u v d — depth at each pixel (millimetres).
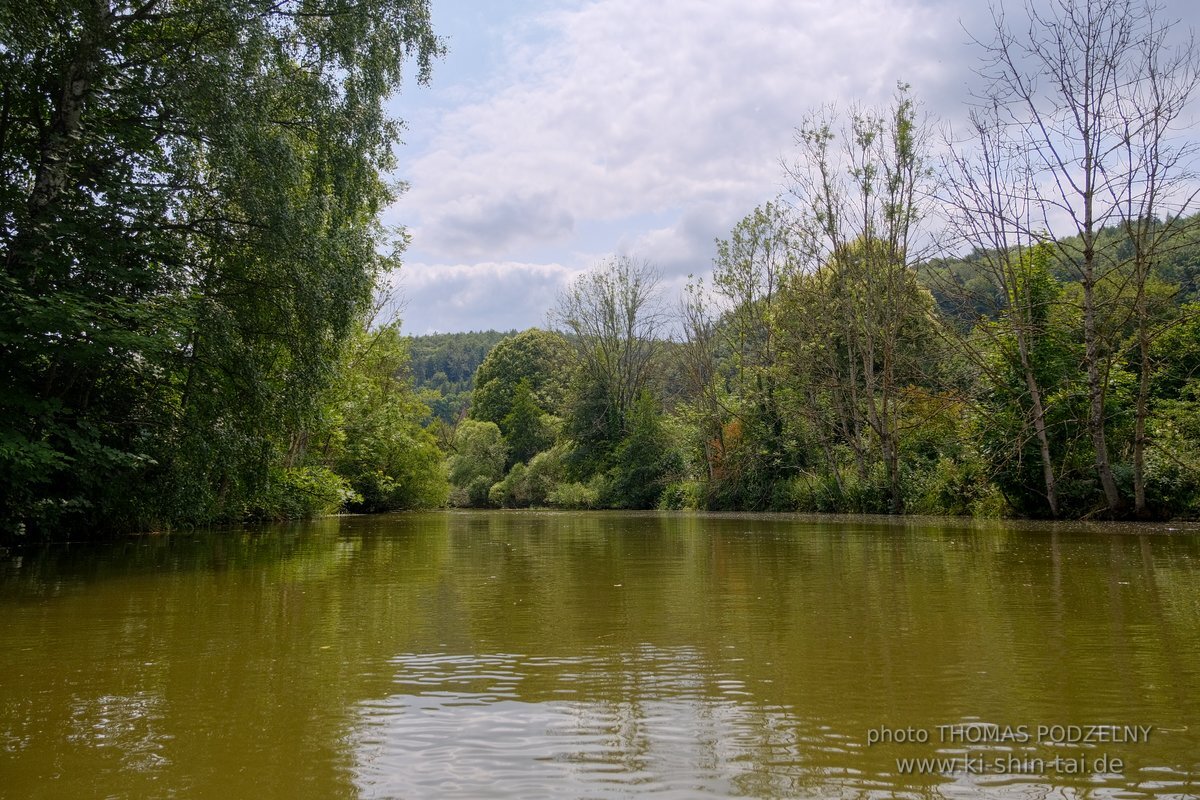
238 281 12695
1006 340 16828
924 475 21500
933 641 4227
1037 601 5484
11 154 11828
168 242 11750
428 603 5922
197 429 12633
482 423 52688
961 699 3127
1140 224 14289
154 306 11539
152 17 12055
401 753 2605
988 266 17047
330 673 3717
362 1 14062
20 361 10734
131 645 4395
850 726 2824
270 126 13234
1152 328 15211
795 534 13719
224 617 5324
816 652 4031
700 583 6961
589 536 14508
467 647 4289
